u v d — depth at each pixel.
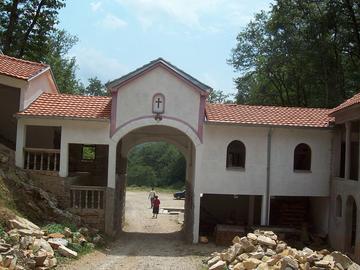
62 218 23.62
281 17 44.28
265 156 26.56
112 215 25.36
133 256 22.17
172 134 31.11
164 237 28.36
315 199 28.80
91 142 25.50
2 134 29.86
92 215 25.23
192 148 28.05
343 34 41.31
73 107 26.12
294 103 51.31
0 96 29.97
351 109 23.38
